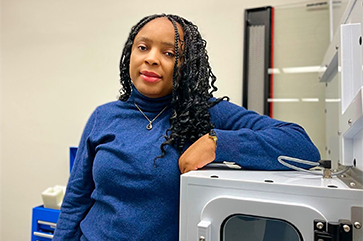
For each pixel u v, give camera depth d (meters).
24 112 1.94
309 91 1.33
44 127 1.89
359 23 0.62
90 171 0.81
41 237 1.33
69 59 1.83
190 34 0.75
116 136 0.74
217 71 1.50
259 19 1.40
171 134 0.68
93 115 0.84
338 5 1.03
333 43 0.90
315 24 1.33
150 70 0.71
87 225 0.74
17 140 1.96
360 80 0.64
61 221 0.81
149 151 0.68
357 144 0.60
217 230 0.51
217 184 0.52
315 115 1.31
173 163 0.67
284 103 1.36
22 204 1.93
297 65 1.35
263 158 0.62
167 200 0.67
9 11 1.99
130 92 0.86
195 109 0.71
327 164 0.64
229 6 1.49
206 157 0.63
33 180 1.91
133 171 0.67
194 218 0.53
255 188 0.49
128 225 0.66
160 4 1.63
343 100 0.66
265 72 1.36
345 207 0.44
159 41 0.71
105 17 1.75
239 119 0.75
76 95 1.81
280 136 0.65
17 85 1.96
